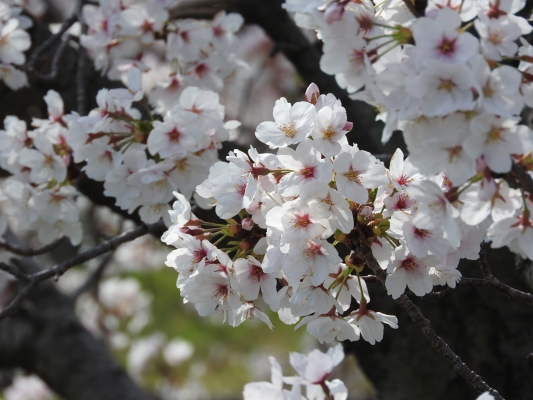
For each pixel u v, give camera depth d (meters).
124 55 1.39
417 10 1.04
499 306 1.37
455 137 1.01
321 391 1.08
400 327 1.40
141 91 1.25
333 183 1.09
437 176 1.05
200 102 1.23
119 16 1.34
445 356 1.09
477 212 1.04
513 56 1.04
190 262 1.10
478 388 1.09
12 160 1.30
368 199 1.10
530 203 1.07
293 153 1.08
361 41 1.05
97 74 1.47
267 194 1.09
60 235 1.34
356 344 1.43
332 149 1.08
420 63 1.01
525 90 1.04
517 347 1.38
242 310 1.11
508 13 1.04
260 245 1.10
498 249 1.36
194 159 1.23
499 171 1.01
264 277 1.09
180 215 1.11
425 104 1.01
